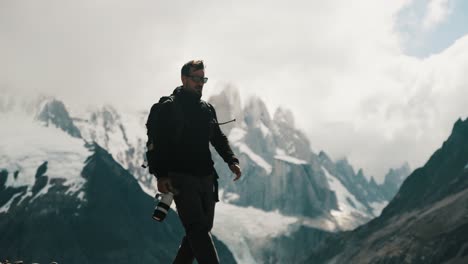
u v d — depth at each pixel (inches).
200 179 241.3
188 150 238.5
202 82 249.8
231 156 260.7
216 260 229.8
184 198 234.8
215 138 260.4
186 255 252.4
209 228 241.6
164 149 235.3
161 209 230.4
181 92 247.9
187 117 242.4
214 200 248.2
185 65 250.2
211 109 256.5
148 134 240.4
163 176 233.5
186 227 235.3
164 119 238.4
